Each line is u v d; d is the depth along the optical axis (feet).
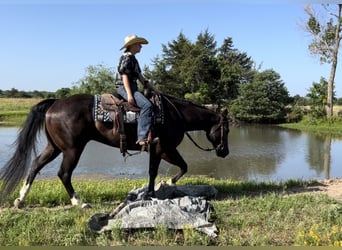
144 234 16.97
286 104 173.78
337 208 20.29
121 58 21.43
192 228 17.11
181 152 64.90
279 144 82.17
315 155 65.77
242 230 18.13
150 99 21.98
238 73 202.59
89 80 147.13
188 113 23.73
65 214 18.99
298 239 16.60
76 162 21.33
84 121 21.06
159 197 23.20
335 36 138.31
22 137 20.90
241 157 61.72
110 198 23.99
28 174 21.97
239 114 167.43
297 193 26.16
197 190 24.43
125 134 21.36
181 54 219.00
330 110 142.20
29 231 16.83
